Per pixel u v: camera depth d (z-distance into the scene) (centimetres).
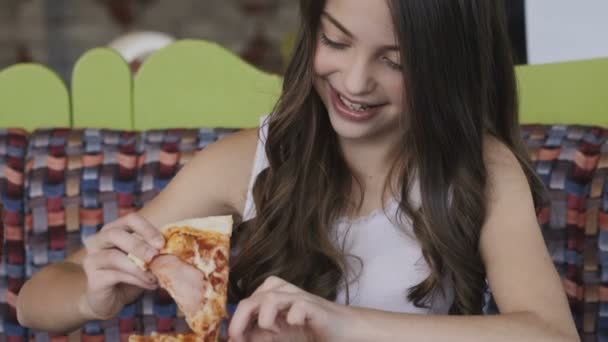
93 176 190
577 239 179
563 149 182
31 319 153
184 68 199
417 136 147
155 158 189
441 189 154
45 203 190
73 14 538
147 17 541
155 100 200
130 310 189
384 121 143
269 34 542
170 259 133
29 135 195
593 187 179
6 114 201
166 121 200
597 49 231
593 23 230
